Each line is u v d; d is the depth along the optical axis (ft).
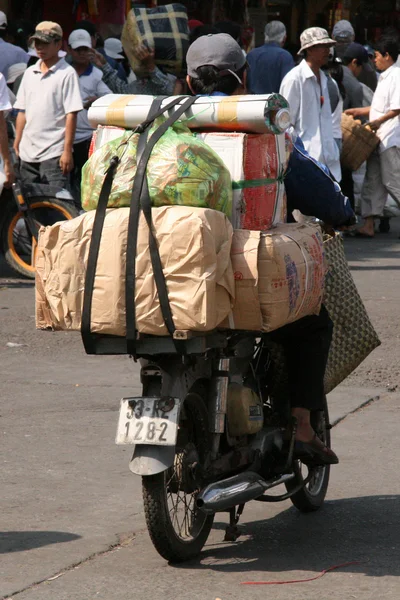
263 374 23.99
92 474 27.55
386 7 134.82
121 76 67.67
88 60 59.11
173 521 22.20
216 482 21.54
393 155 70.64
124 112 21.75
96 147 22.13
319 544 23.20
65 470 27.78
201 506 20.99
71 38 59.16
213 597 20.25
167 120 20.95
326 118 57.77
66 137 53.42
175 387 20.93
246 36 86.02
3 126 52.42
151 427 20.49
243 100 21.20
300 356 23.09
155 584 20.88
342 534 23.85
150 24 56.95
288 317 21.12
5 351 41.16
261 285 20.49
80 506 25.25
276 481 22.75
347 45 80.28
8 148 52.75
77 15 80.07
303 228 22.17
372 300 50.08
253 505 25.93
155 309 19.90
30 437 30.55
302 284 21.27
